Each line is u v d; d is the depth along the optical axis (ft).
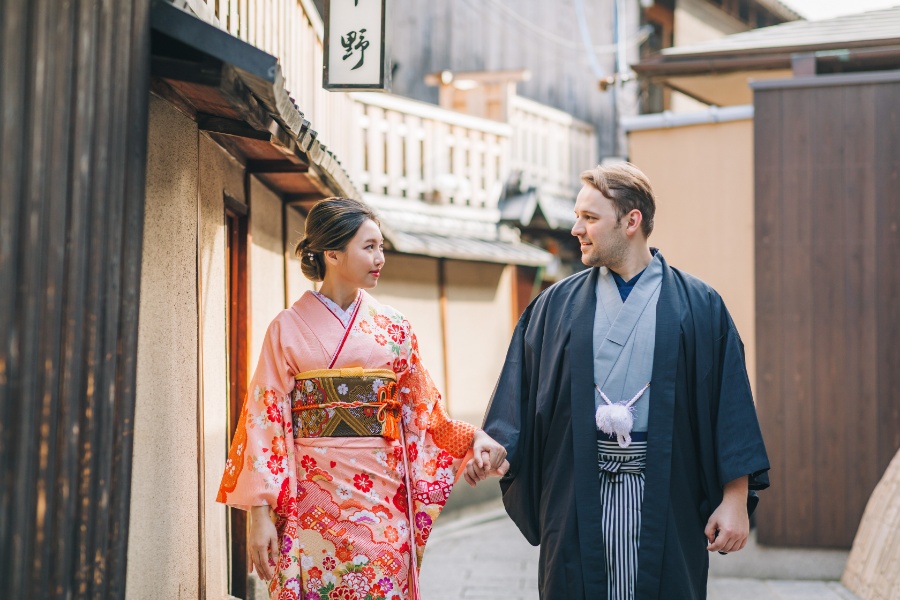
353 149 32.14
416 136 35.12
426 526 10.84
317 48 22.82
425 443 11.07
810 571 20.99
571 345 10.58
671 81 28.53
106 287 7.70
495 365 38.09
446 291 35.27
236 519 15.67
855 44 23.98
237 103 9.64
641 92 37.73
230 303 15.76
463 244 34.22
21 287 6.38
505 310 39.14
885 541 18.11
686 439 10.30
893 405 20.77
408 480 10.81
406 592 10.55
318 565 10.16
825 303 21.20
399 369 10.80
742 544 10.21
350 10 15.90
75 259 7.12
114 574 7.98
